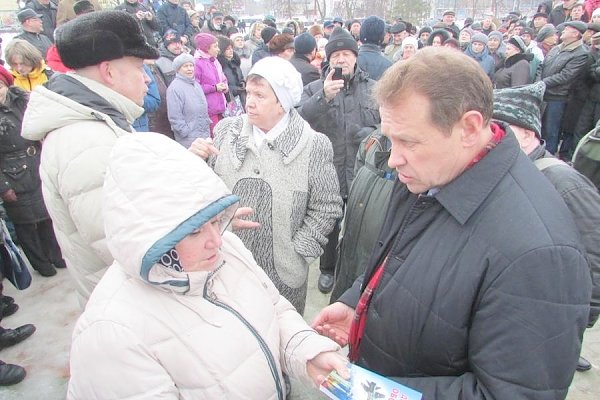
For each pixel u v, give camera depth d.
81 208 1.24
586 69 5.18
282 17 28.23
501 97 1.43
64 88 1.37
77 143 1.26
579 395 2.16
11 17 11.16
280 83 1.70
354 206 1.91
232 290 1.05
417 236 0.99
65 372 2.33
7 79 2.81
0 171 2.85
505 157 0.89
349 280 1.97
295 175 1.79
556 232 0.79
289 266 1.85
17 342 2.55
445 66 0.81
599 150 1.88
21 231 3.08
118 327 0.86
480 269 0.84
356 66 2.83
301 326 1.18
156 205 0.82
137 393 0.85
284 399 1.09
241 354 0.96
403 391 0.89
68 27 1.38
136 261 0.81
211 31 7.96
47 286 3.16
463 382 0.87
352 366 1.01
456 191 0.89
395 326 0.99
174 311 0.92
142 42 1.47
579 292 0.79
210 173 0.90
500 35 6.91
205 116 4.30
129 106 1.49
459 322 0.88
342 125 2.83
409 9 21.03
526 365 0.78
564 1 8.89
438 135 0.83
